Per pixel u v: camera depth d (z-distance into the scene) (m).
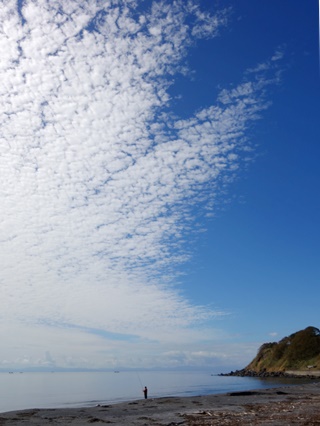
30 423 24.94
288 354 134.50
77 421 25.73
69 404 51.06
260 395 44.09
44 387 112.12
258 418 23.84
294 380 97.12
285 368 128.12
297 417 23.72
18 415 29.62
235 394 45.97
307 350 128.38
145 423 23.83
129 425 23.14
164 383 128.75
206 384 105.12
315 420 22.09
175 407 34.00
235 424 21.64
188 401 39.22
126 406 35.78
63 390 94.25
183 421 23.88
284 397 41.19
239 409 30.14
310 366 116.75
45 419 26.98
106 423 24.30
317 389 51.56
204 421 23.47
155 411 31.19
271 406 31.34
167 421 24.53
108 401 55.16
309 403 32.94
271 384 85.00
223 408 31.52
